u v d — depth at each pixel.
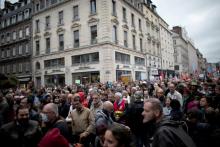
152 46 46.28
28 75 39.75
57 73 34.78
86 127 6.02
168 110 7.63
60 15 35.44
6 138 4.21
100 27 30.42
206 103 6.75
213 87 11.25
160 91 9.09
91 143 5.86
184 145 2.63
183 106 8.31
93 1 31.62
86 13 32.03
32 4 39.84
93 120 6.00
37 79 38.31
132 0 38.38
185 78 24.89
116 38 32.28
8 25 45.00
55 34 35.66
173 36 79.56
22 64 41.53
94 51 30.72
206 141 4.45
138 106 6.65
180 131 2.81
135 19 38.62
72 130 6.23
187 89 9.71
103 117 5.61
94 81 30.45
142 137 6.57
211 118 4.69
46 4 37.50
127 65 34.00
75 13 33.56
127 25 35.50
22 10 42.53
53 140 2.98
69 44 33.66
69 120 6.92
